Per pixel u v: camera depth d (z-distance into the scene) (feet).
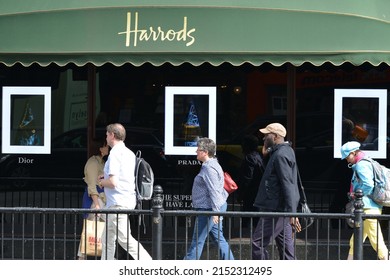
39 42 91.20
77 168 104.94
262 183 89.04
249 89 103.45
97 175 97.66
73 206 105.09
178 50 90.27
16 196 104.99
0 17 92.12
